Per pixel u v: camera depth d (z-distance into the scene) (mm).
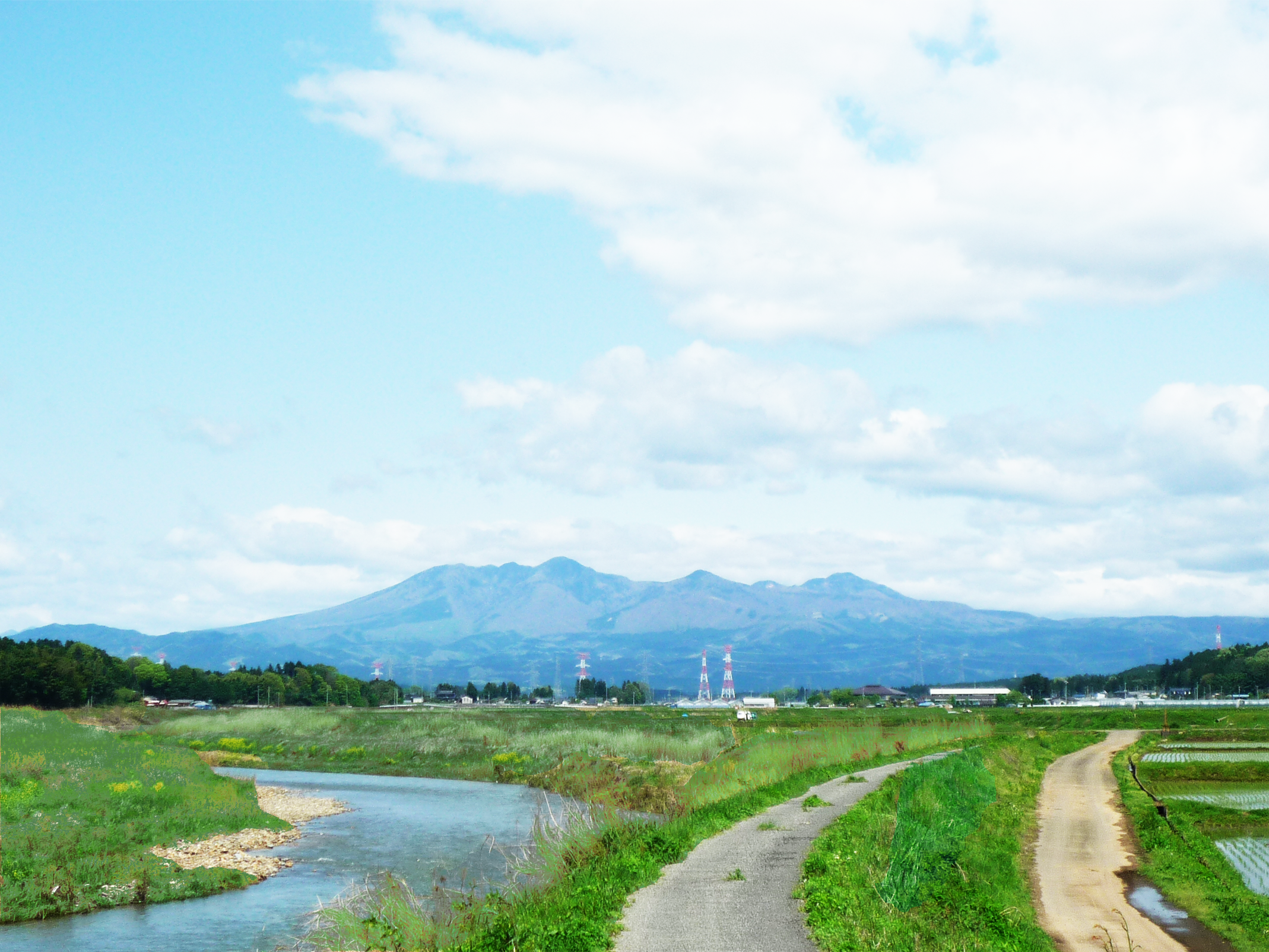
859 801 43781
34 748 64562
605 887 23781
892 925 22938
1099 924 30234
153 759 69125
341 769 103562
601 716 183375
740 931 20438
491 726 124875
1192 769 75875
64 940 33219
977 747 66688
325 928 24219
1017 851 40469
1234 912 30938
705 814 36875
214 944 32594
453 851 51250
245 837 53781
